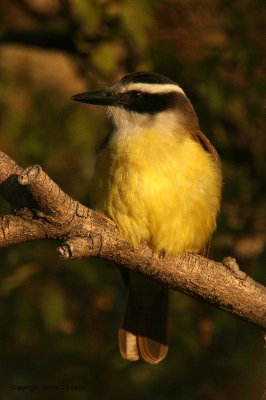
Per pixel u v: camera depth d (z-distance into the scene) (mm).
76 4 13641
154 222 11055
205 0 14070
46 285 13828
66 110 14734
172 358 12805
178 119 11578
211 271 10469
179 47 14117
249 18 13781
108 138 11594
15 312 13773
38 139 14672
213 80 13547
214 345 12852
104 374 13141
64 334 13633
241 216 13828
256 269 12992
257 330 12680
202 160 11312
